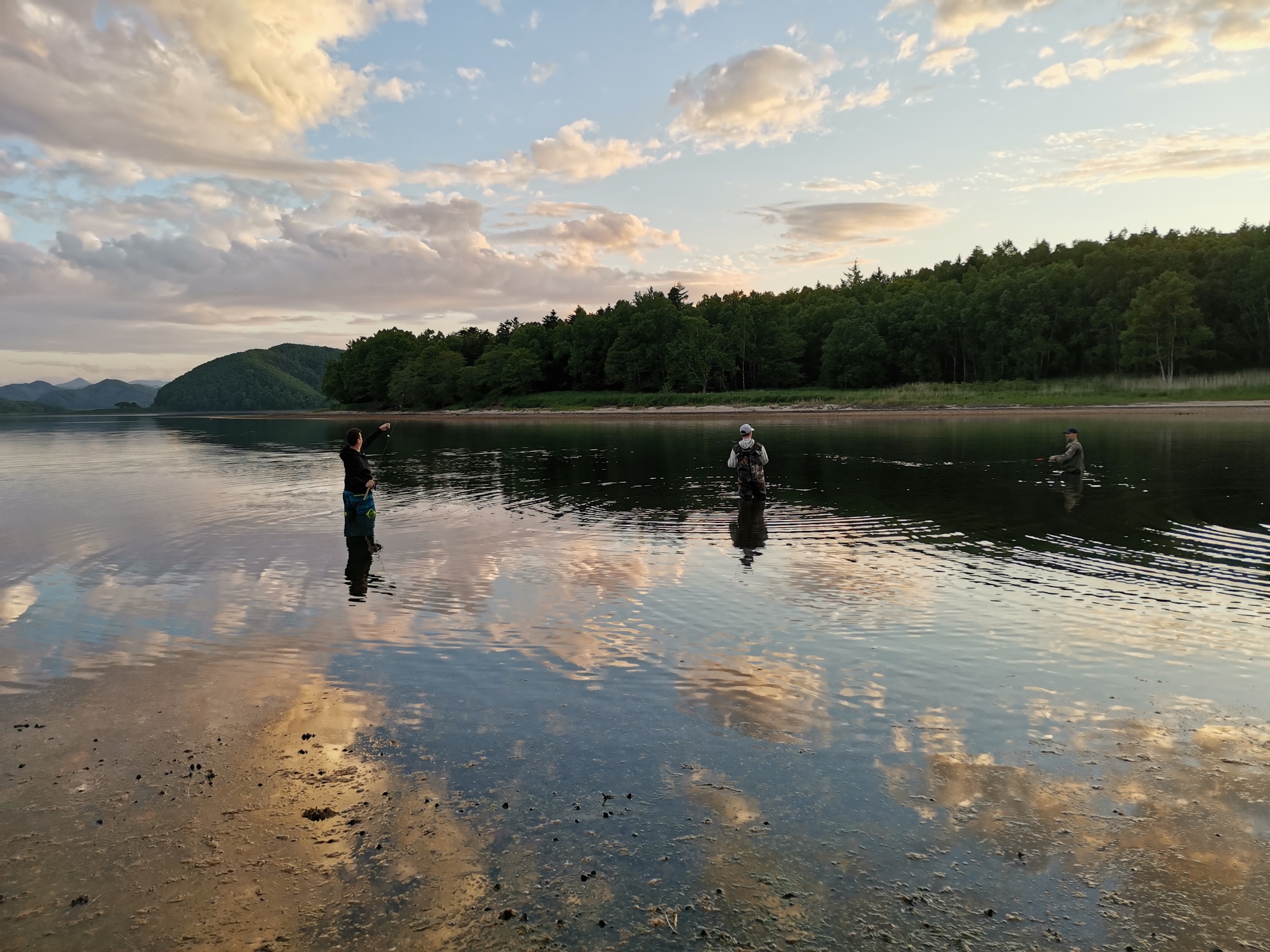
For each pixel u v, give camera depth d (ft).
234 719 17.29
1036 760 14.66
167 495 61.52
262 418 426.10
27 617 25.99
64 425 301.02
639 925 10.21
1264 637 21.63
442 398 384.47
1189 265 252.01
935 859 11.59
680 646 21.71
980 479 59.00
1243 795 13.23
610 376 331.57
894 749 15.19
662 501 52.26
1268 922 10.11
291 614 25.85
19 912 10.69
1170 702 17.26
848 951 9.67
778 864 11.53
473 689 18.76
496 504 52.60
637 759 14.96
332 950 9.86
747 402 265.75
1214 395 183.32
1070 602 25.48
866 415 192.95
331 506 53.36
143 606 27.20
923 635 22.30
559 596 27.58
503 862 11.66
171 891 11.14
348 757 15.29
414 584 29.86
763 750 15.26
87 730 16.84
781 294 458.09
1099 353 257.75
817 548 35.35
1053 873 11.22
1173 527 38.34
